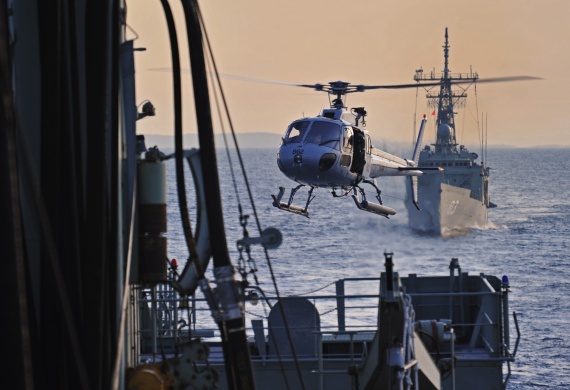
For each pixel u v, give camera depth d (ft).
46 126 78.48
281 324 166.71
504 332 168.86
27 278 78.79
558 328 604.49
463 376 164.45
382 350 109.40
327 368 161.27
